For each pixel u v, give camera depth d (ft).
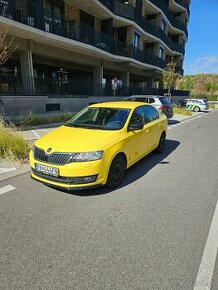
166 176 18.47
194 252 9.75
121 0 81.15
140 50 86.84
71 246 10.06
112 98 72.64
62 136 15.74
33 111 46.52
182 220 12.18
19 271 8.67
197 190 15.99
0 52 37.81
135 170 19.70
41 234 10.85
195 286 8.07
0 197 14.39
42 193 14.97
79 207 13.30
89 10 66.59
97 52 65.21
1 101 40.09
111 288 7.95
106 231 11.14
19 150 21.36
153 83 118.93
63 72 71.92
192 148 28.32
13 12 42.22
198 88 310.65
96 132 16.21
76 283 8.15
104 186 15.85
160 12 98.84
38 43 53.52
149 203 13.97
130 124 17.75
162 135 25.26
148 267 8.91
